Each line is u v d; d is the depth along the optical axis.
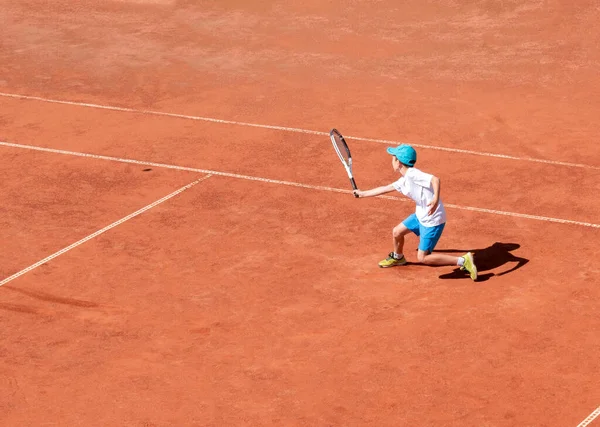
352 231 39.91
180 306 34.03
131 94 60.72
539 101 57.41
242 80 63.06
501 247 38.03
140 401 28.42
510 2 77.06
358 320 32.72
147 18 78.06
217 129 53.78
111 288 35.50
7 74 65.50
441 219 34.91
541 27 71.81
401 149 35.12
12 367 30.39
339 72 64.19
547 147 49.75
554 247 37.84
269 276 36.09
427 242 35.06
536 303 33.41
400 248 36.09
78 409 28.09
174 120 55.50
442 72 63.59
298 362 30.30
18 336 32.28
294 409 27.83
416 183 34.56
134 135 53.12
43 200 44.25
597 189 43.84
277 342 31.50
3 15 80.12
